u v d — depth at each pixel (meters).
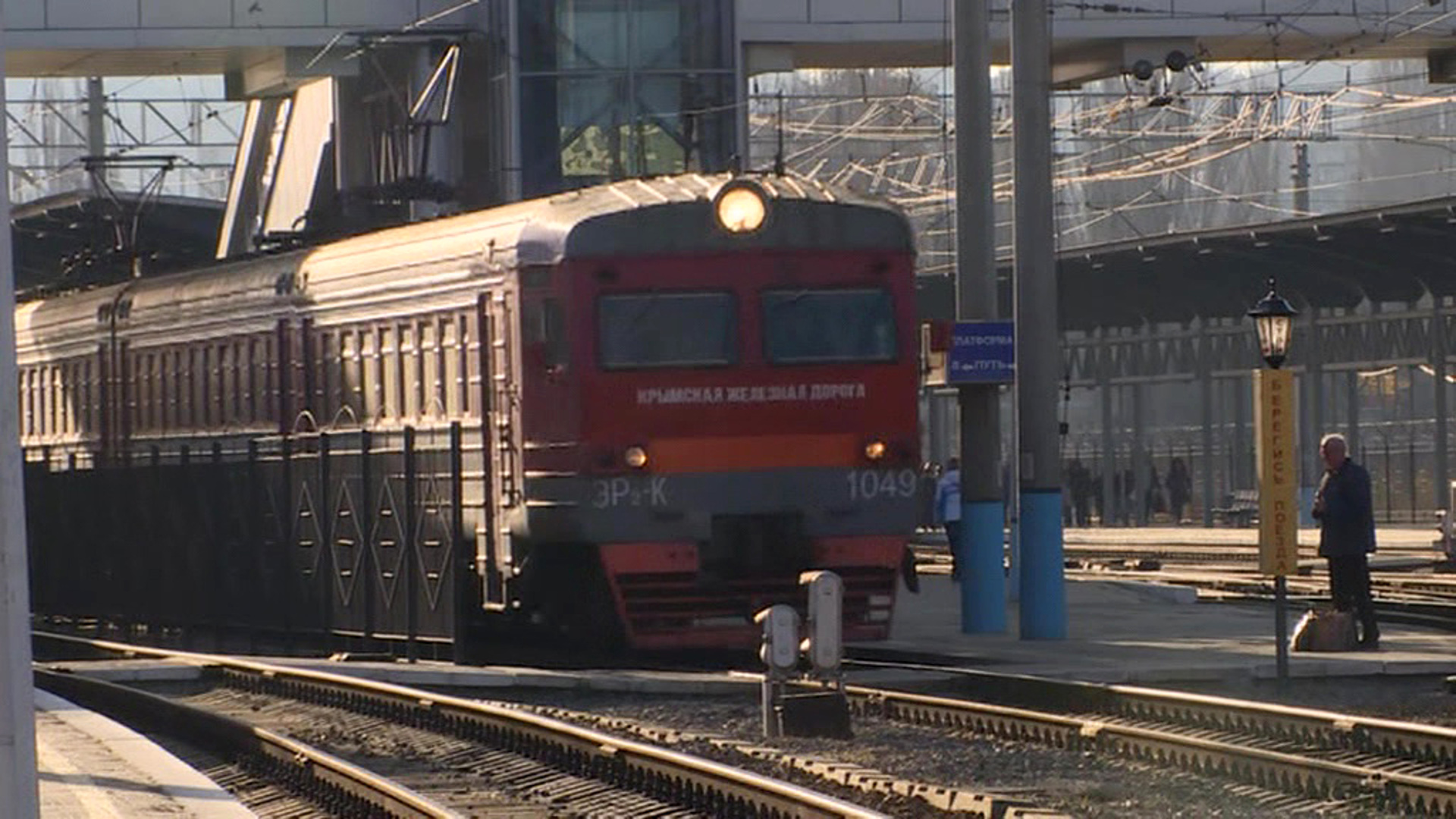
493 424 85.56
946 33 155.50
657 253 82.19
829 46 157.12
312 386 101.38
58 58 153.38
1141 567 150.38
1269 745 57.19
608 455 81.25
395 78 156.62
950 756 57.78
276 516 102.38
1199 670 75.75
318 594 97.94
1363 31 160.12
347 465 95.06
